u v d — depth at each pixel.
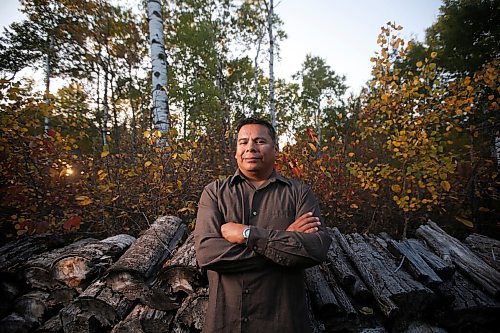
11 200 3.32
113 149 5.33
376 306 2.07
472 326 2.07
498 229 4.34
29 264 2.07
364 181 4.36
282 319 1.28
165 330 1.74
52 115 4.34
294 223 1.43
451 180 4.63
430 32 8.73
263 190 1.58
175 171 4.02
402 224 4.54
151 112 5.71
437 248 2.71
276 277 1.33
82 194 3.85
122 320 1.79
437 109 4.17
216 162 5.26
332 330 1.96
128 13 8.02
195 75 12.10
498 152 5.22
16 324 1.96
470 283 2.29
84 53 7.93
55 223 3.56
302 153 4.84
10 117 3.49
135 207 3.89
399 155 3.97
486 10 6.28
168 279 1.85
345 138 5.12
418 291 2.03
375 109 4.54
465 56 6.67
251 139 1.60
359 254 2.60
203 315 1.73
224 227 1.44
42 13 7.59
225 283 1.36
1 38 8.83
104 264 2.10
